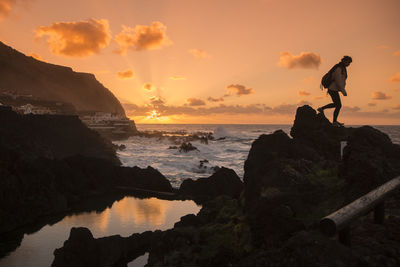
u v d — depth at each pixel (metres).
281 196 7.17
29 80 132.88
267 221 6.71
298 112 12.12
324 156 10.81
